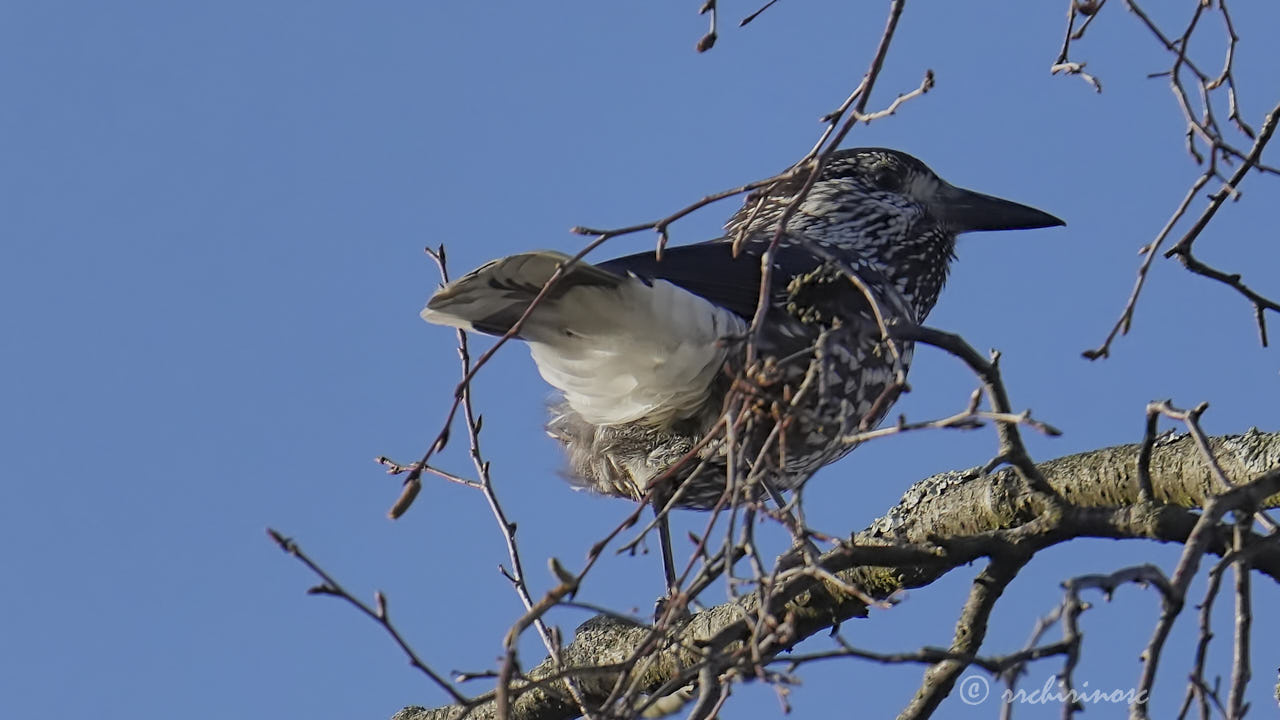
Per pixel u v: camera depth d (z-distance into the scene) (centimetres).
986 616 899
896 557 806
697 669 736
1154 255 801
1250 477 961
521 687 731
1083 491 1012
